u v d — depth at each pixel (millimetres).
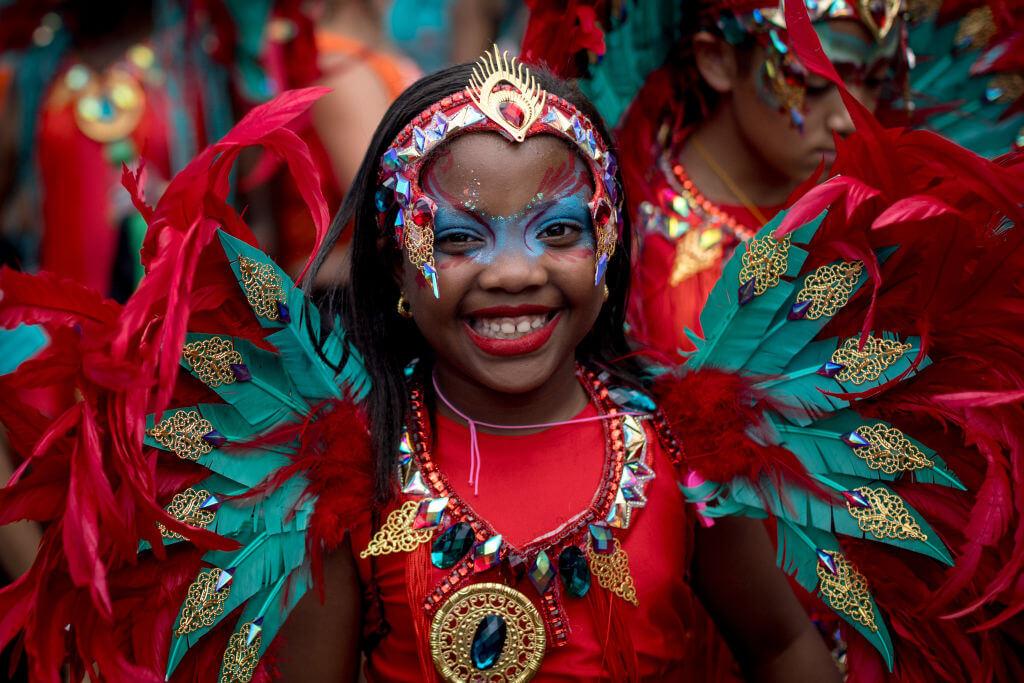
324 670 1963
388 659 1986
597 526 1961
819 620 2500
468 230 1875
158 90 3490
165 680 1900
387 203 1975
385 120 1994
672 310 2736
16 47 3523
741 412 2035
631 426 2035
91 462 1713
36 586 1780
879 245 1977
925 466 2012
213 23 3498
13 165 3525
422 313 1930
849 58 2607
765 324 2035
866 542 2068
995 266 1935
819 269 1997
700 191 2832
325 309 2127
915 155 1897
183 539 1909
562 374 2031
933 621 2062
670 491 2027
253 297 1919
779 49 2629
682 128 2867
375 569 1967
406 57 6309
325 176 3574
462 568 1928
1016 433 1933
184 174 1800
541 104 1895
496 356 1902
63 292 1745
